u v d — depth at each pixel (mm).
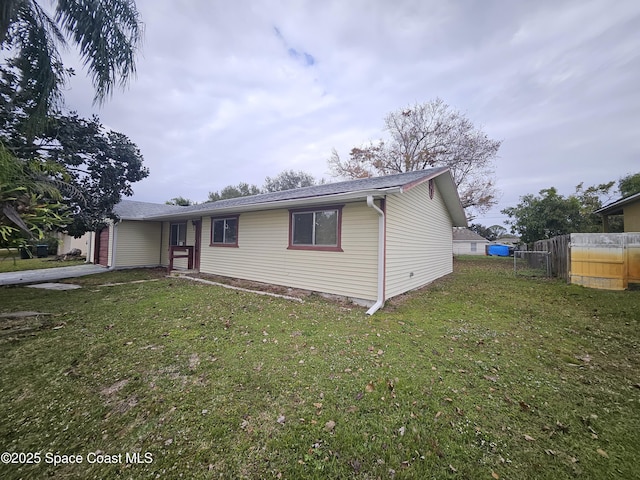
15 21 3746
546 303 6383
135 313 5293
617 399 2574
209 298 6621
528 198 19266
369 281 6180
